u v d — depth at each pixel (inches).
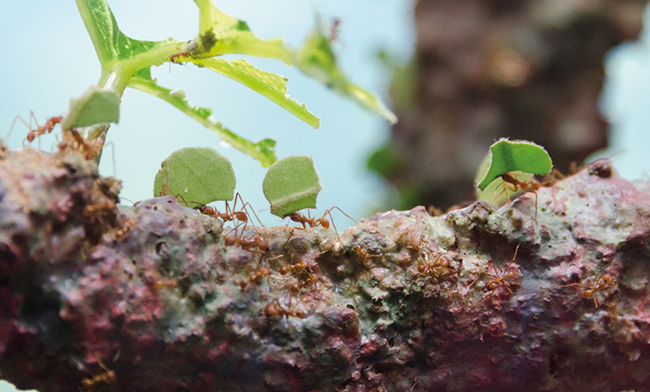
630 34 19.2
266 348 7.5
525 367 8.0
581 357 8.0
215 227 7.6
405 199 21.9
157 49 8.0
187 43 7.9
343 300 7.9
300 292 7.8
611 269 8.1
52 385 7.2
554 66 19.5
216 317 7.4
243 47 7.7
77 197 7.1
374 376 7.8
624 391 8.3
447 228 8.2
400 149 22.4
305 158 7.8
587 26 19.0
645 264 8.2
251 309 7.5
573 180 8.5
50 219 7.0
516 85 19.6
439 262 7.8
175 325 7.3
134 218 7.4
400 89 22.3
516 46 19.5
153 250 7.3
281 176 7.8
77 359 7.1
